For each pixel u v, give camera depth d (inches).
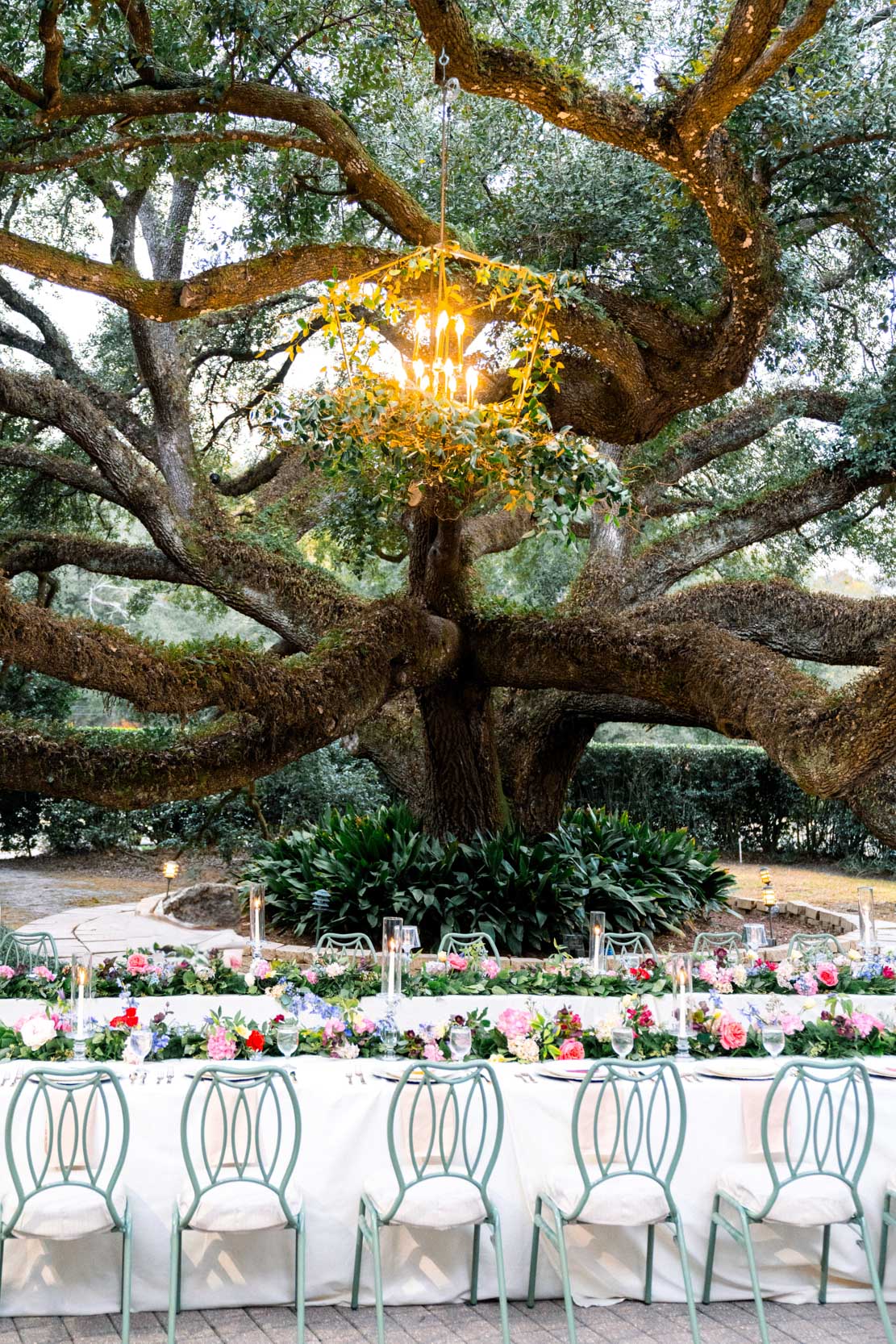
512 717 507.2
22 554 501.7
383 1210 156.3
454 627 406.9
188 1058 180.4
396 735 506.6
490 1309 169.0
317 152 276.2
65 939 425.7
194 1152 163.6
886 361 480.7
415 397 184.4
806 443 528.7
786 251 402.0
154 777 289.7
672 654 375.2
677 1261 173.0
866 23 344.5
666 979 224.8
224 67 268.5
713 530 487.2
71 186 449.7
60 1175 161.0
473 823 461.4
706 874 490.3
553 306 199.3
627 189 337.7
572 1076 172.6
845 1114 175.2
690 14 329.4
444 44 217.2
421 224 278.1
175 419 450.3
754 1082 174.1
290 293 494.9
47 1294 163.3
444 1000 220.1
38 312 489.1
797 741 305.4
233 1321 162.6
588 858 459.2
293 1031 180.1
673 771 828.0
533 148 355.9
